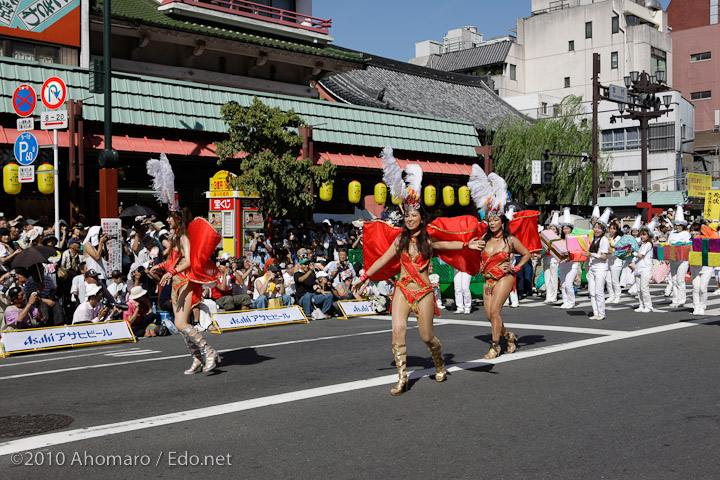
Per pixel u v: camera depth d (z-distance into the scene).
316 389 6.95
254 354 9.22
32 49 18.73
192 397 6.71
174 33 22.02
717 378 7.31
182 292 7.75
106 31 14.52
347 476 4.48
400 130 24.19
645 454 4.88
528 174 30.38
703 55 63.84
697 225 13.24
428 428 5.54
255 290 14.11
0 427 5.74
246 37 23.66
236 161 19.38
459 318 13.16
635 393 6.66
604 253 12.04
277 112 18.25
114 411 6.21
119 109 17.31
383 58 36.16
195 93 18.92
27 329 10.21
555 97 54.66
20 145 14.21
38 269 10.99
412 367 8.09
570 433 5.38
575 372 7.64
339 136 22.06
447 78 39.06
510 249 8.52
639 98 31.28
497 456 4.84
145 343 10.85
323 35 27.38
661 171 48.78
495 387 6.96
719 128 61.78
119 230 13.55
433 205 25.44
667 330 10.74
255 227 17.19
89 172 17.95
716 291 17.56
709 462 4.71
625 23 58.03
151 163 7.68
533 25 61.50
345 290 14.84
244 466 4.70
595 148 28.53
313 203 18.97
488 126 31.39
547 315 13.19
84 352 10.05
